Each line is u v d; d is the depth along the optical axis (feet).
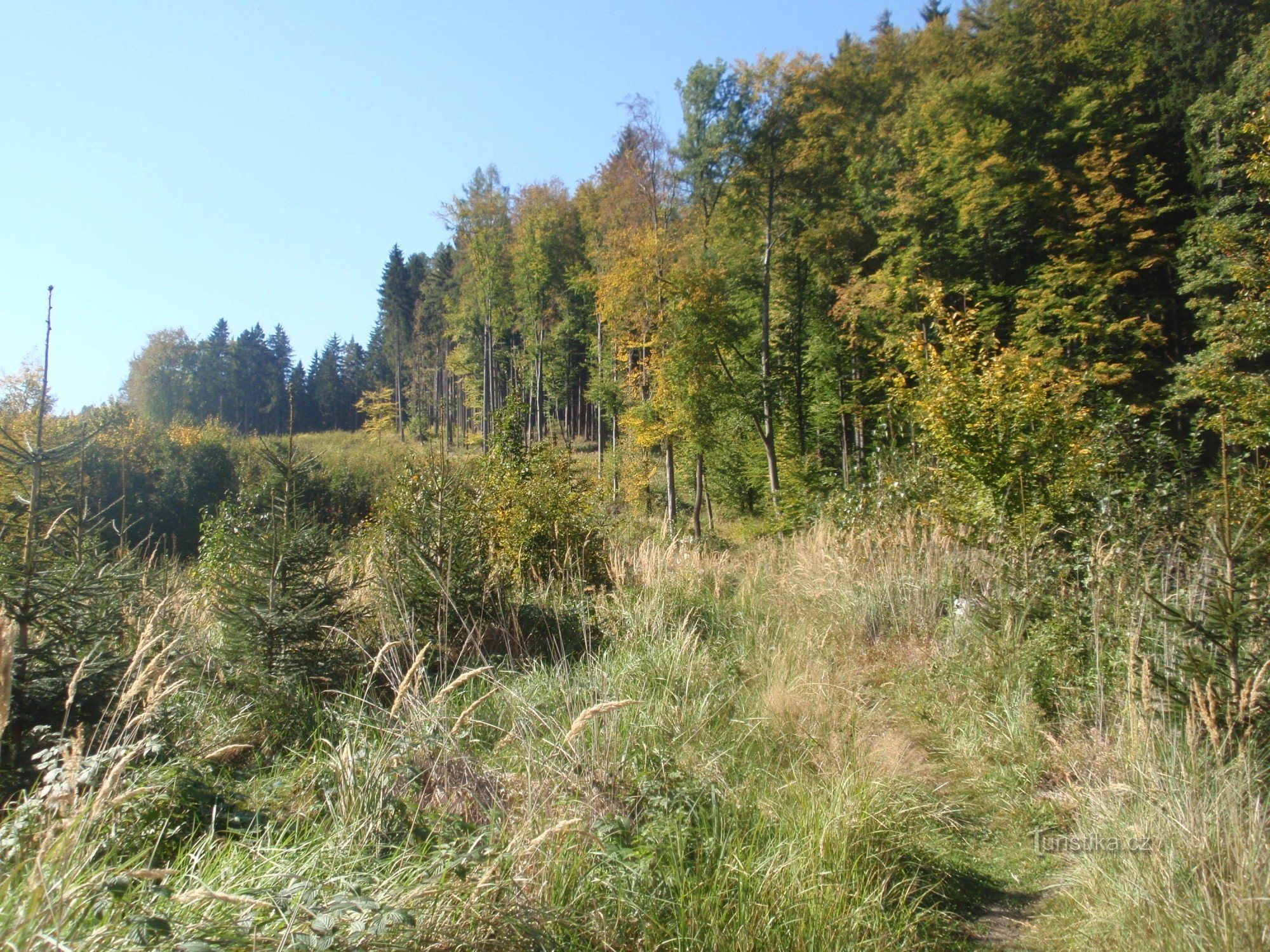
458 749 13.12
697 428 83.82
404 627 19.99
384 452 112.06
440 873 9.30
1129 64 85.20
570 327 143.02
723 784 14.66
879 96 106.83
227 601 18.90
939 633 26.07
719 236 96.99
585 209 136.36
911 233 80.84
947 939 11.75
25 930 6.99
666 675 20.67
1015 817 15.72
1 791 12.60
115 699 14.51
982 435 32.35
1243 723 13.61
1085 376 38.83
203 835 11.43
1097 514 26.27
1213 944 9.87
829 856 12.65
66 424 29.91
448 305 150.61
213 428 91.09
